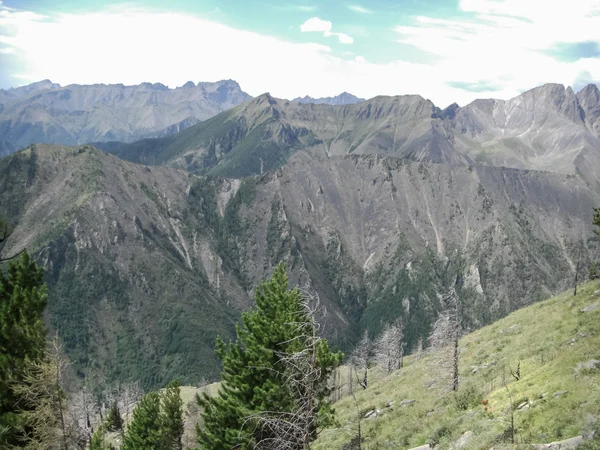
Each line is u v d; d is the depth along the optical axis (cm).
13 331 3159
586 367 2967
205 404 3616
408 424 4103
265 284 3591
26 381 3078
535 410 2714
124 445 6162
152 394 6059
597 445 2042
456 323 4672
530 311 6750
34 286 3409
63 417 3253
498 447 2517
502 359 4759
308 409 2427
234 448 3288
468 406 3725
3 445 2995
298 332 3028
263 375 3250
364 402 6153
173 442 5975
